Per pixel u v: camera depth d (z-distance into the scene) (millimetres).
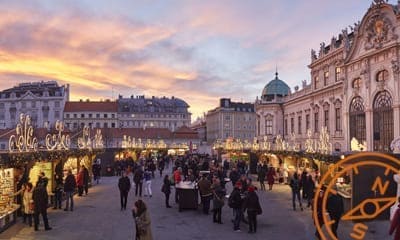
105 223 18562
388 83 33531
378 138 35031
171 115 133500
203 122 152375
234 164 37531
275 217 20031
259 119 69375
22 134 20391
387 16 33688
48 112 119062
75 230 17141
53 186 23266
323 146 28000
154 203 24500
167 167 55562
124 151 51281
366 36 36531
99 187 33000
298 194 22078
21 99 119250
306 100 54156
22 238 15742
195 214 20922
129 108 129125
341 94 43031
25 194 17859
